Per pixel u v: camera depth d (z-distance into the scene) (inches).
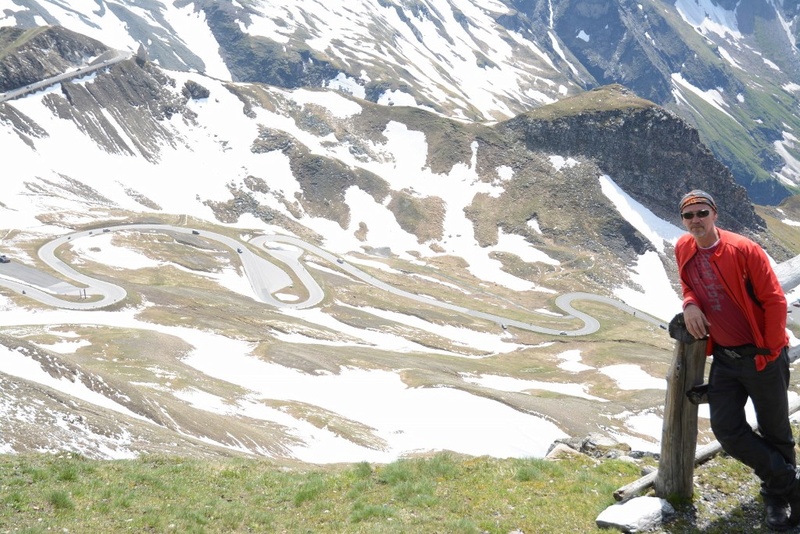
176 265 7121.1
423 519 459.5
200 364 3609.7
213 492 587.5
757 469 375.9
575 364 5659.5
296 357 3983.8
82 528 474.0
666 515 414.9
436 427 3189.0
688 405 414.6
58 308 4904.0
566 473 523.5
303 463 1812.3
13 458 661.9
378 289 7755.9
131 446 1291.8
